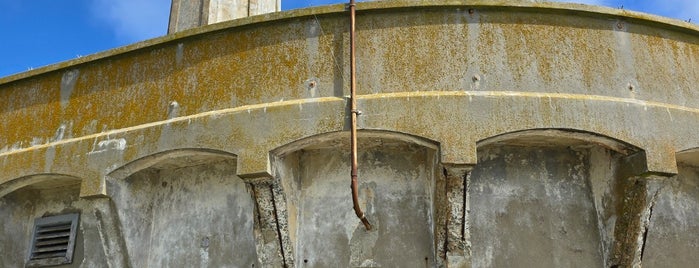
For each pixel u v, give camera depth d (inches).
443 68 331.3
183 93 357.1
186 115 350.3
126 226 362.0
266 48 349.7
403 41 337.4
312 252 343.0
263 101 339.3
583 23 346.3
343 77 332.2
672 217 365.4
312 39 344.2
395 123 315.9
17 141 394.6
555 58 336.8
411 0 338.3
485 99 319.9
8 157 386.9
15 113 404.5
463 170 312.5
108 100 376.2
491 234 339.3
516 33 339.6
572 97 326.3
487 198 345.1
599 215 346.3
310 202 351.9
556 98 323.6
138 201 370.9
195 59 362.0
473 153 309.0
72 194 412.2
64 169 364.8
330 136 323.6
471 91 325.1
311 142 327.6
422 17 340.8
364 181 349.7
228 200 366.0
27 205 421.7
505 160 351.6
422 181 346.6
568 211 346.3
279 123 326.3
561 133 322.0
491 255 335.9
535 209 344.8
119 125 366.3
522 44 337.4
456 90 325.7
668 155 325.1
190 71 360.5
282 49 346.9
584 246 341.7
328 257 340.8
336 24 343.6
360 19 343.0
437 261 330.3
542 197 346.9
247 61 350.6
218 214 365.7
